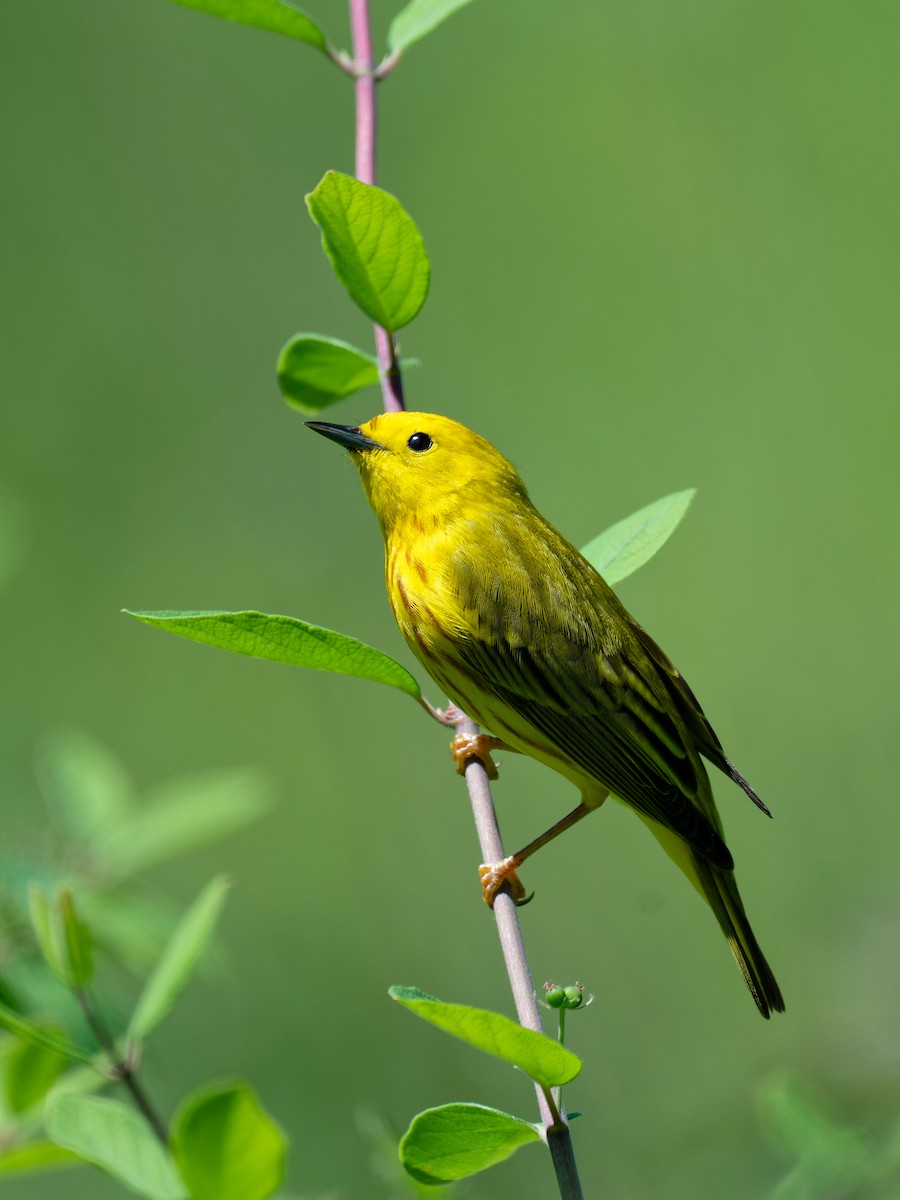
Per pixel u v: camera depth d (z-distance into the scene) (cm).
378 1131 654
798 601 1441
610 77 1529
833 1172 675
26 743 1390
